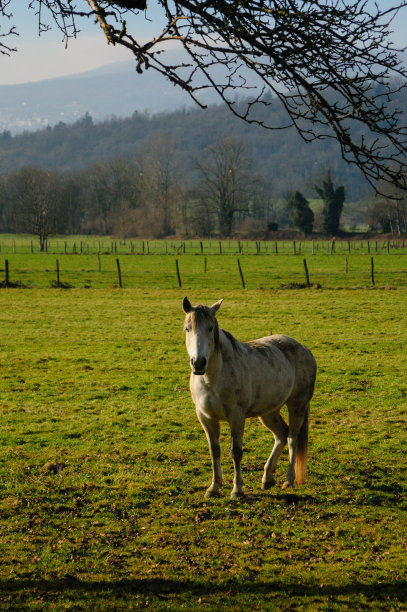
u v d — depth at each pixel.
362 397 14.49
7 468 9.96
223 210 116.62
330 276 44.38
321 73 4.67
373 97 4.62
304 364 9.39
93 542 7.44
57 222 116.56
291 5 4.60
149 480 9.38
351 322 25.09
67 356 19.50
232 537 7.52
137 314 28.02
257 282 41.09
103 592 6.31
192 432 12.03
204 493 8.91
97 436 11.81
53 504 8.55
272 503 8.55
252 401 8.55
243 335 22.17
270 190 149.38
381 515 8.16
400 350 19.78
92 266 54.31
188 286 38.94
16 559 7.00
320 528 7.76
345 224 163.62
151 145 147.88
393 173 4.66
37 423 12.69
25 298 33.34
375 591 6.29
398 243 86.19
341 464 10.10
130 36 4.50
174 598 6.21
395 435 11.67
